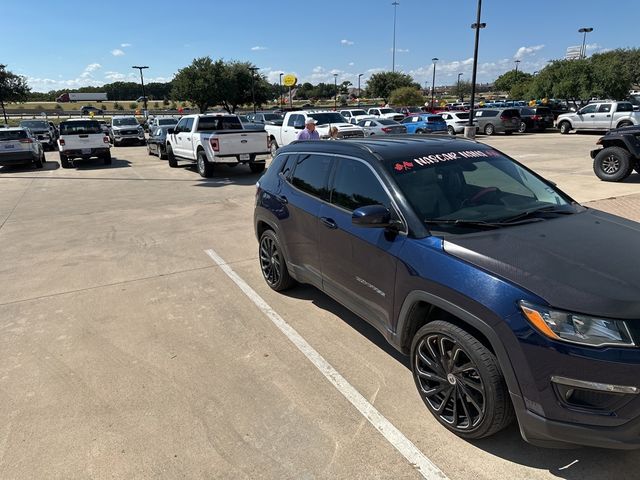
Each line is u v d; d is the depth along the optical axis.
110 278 5.71
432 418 2.99
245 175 14.56
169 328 4.35
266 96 55.81
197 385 3.43
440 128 26.33
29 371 3.69
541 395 2.31
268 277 5.21
